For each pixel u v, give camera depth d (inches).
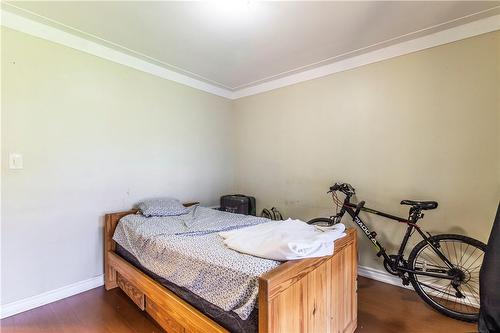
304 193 120.5
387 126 95.9
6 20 73.5
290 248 48.1
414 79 89.8
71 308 78.0
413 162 90.4
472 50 79.1
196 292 54.4
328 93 111.6
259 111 138.5
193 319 53.4
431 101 86.6
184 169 125.2
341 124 107.8
